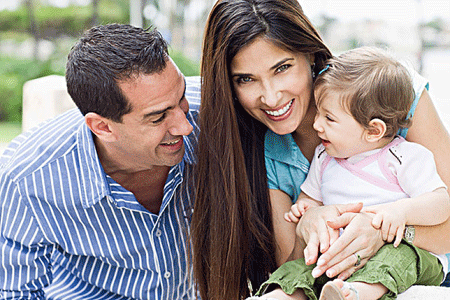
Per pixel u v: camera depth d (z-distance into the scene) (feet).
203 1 54.08
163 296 7.47
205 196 6.66
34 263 7.11
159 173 6.93
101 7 76.33
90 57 6.04
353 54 6.30
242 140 6.82
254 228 6.71
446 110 25.58
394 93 5.99
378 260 5.77
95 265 7.51
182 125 6.19
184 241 7.36
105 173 6.81
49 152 6.86
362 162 6.34
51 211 6.91
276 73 5.96
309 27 6.05
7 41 74.54
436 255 6.27
